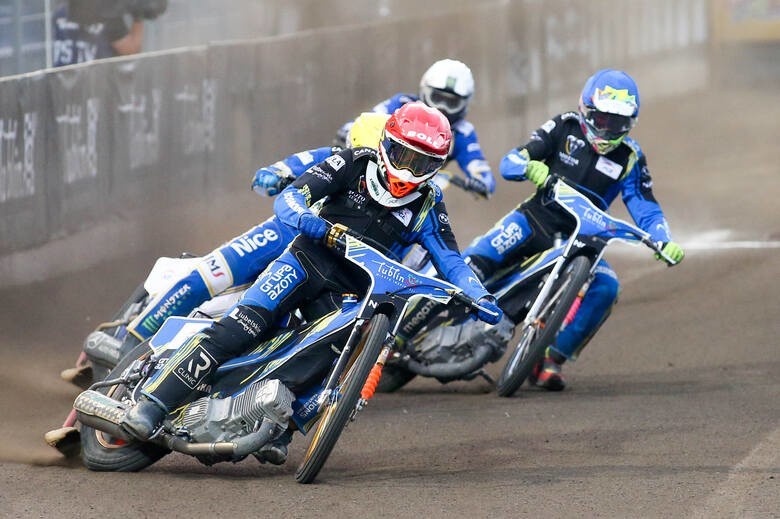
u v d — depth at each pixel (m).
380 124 19.00
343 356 16.47
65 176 30.73
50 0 35.03
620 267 37.66
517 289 23.91
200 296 19.98
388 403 23.52
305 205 16.70
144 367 17.38
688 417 21.55
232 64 38.00
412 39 48.09
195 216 36.09
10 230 28.67
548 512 15.57
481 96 51.69
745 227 43.41
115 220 32.72
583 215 23.08
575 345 24.47
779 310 31.25
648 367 26.34
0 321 26.70
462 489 16.72
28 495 15.81
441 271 17.56
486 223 43.62
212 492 16.20
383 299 16.55
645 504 15.96
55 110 30.28
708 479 17.22
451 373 24.02
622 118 22.98
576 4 61.59
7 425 20.12
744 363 26.25
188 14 43.97
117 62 32.78
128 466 17.27
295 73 41.25
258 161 39.50
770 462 18.22
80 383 22.61
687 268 37.00
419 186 17.03
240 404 16.64
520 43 54.66
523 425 21.23
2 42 34.75
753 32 80.19
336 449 19.45
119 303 29.75
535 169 23.14
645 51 72.25
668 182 53.19
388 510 15.51
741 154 59.41
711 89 78.75
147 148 34.16
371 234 17.22
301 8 49.31
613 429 20.77
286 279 17.20
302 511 15.35
